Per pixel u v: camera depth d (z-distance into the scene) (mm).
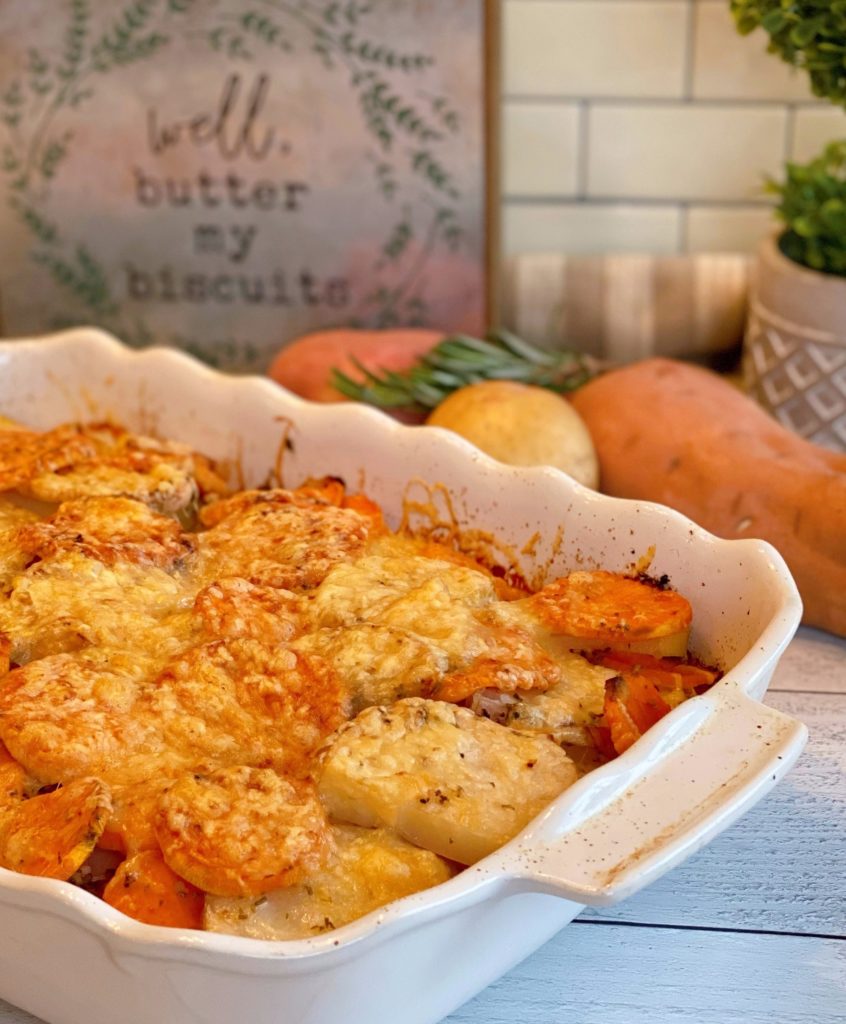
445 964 828
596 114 1510
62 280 1492
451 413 1248
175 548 1075
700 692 1022
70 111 1448
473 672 978
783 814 1039
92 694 976
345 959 750
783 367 1339
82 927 777
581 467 1231
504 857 791
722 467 1192
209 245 1473
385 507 1174
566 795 816
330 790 900
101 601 1035
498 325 1476
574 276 1501
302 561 1067
